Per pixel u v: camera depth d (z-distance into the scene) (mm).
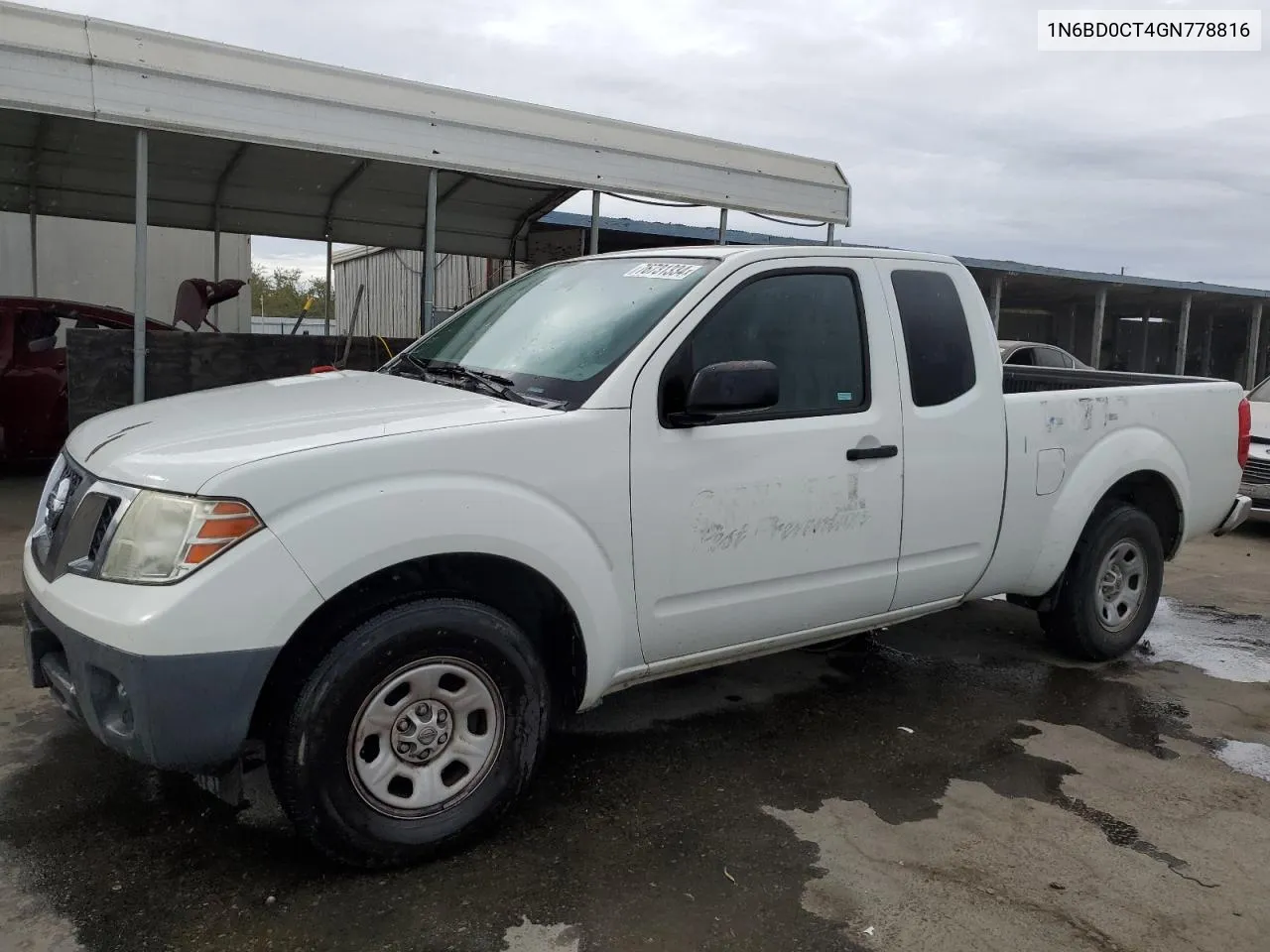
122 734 2693
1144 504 5398
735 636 3729
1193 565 7914
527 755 3207
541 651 3477
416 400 3383
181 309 10219
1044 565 4719
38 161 9992
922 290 4223
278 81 7805
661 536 3406
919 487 4094
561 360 3559
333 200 11828
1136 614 5246
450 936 2705
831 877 3068
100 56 6996
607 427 3273
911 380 4082
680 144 10469
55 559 2986
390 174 10742
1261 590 7098
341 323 21438
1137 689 4875
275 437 2900
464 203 12258
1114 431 4918
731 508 3557
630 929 2764
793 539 3736
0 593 5562
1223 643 5742
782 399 3748
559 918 2803
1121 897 3018
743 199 10945
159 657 2582
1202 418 5379
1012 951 2740
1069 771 3914
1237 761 4070
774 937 2756
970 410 4258
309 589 2723
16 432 8945
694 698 4555
